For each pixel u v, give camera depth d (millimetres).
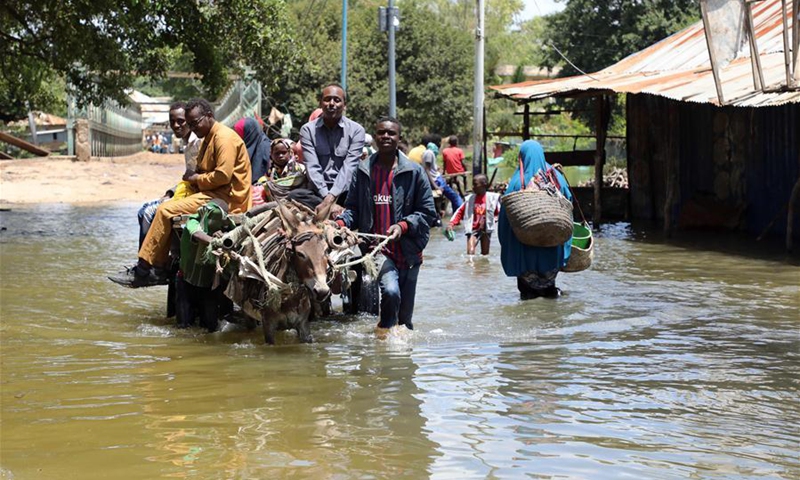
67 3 19047
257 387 6379
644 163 20750
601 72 22219
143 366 7090
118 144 47312
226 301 8945
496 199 14781
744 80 14711
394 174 8203
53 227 18641
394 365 7062
